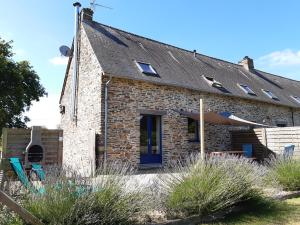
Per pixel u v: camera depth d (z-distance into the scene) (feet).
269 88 74.74
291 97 77.92
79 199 14.33
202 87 52.08
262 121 63.57
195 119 49.73
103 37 49.78
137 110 43.78
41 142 31.12
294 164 25.94
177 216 17.39
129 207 15.52
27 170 26.63
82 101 46.78
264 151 48.65
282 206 20.21
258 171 22.33
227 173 19.36
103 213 14.60
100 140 40.04
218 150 53.62
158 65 50.96
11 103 73.61
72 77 51.34
